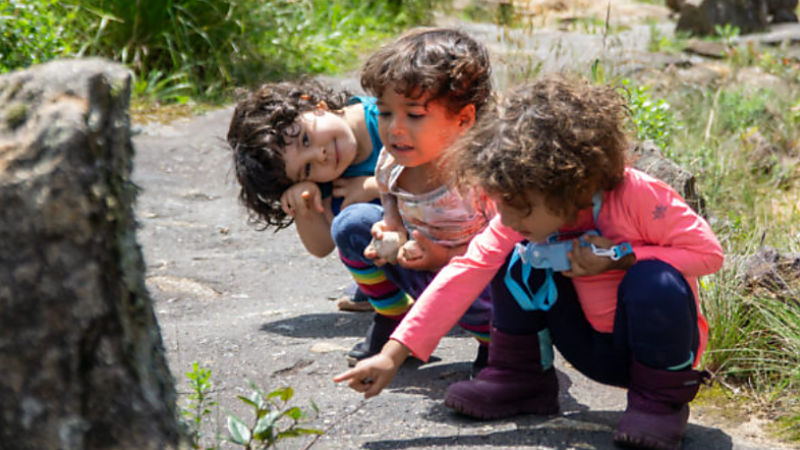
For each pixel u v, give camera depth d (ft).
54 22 23.66
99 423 4.94
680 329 7.49
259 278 14.29
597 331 8.09
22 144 4.83
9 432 4.82
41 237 4.80
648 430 7.64
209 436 8.18
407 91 8.61
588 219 7.84
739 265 11.29
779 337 10.03
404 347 8.02
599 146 7.20
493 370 8.65
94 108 4.96
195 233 16.28
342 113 10.87
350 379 7.95
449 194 9.06
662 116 18.22
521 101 7.37
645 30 39.19
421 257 9.17
